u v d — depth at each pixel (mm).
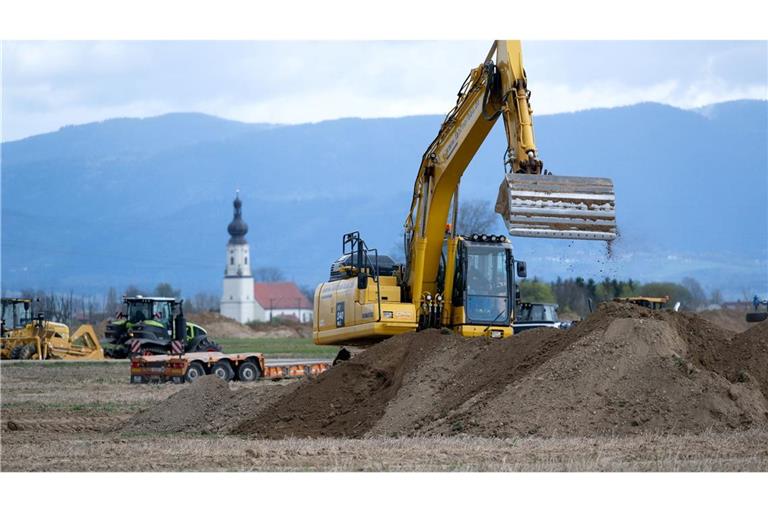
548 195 57875
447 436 50750
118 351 148375
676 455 41812
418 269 74875
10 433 63156
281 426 61719
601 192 58312
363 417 59188
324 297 80938
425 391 57781
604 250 58625
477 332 73812
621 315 55688
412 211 77188
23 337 151875
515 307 75188
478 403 53344
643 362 52031
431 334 63938
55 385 105438
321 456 43812
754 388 51000
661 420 49219
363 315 75562
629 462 40781
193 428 64812
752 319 87750
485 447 45094
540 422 49969
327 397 62938
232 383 107062
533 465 40250
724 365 54375
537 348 56062
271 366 112062
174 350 132125
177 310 137875
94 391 97062
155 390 98125
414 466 40625
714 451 43125
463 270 74000
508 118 63344
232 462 42844
